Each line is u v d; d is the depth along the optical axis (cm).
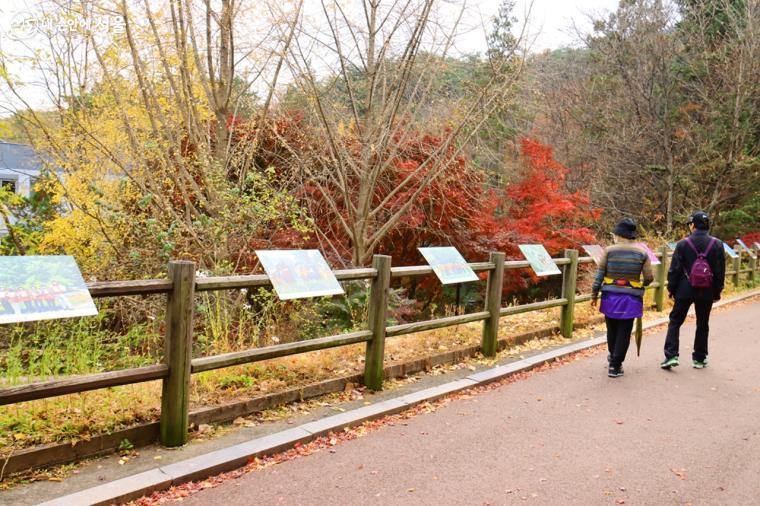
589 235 1304
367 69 1033
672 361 633
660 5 1909
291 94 1080
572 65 2266
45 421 372
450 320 593
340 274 482
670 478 371
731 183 1848
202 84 974
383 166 1040
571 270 771
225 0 903
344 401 490
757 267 1642
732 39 1791
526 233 1299
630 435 443
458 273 589
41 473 338
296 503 329
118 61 935
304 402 480
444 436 435
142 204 866
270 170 956
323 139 1085
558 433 445
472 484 358
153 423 388
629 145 1902
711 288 623
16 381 439
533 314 876
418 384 546
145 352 679
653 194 1970
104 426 373
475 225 1291
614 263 605
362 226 1059
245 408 440
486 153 1212
